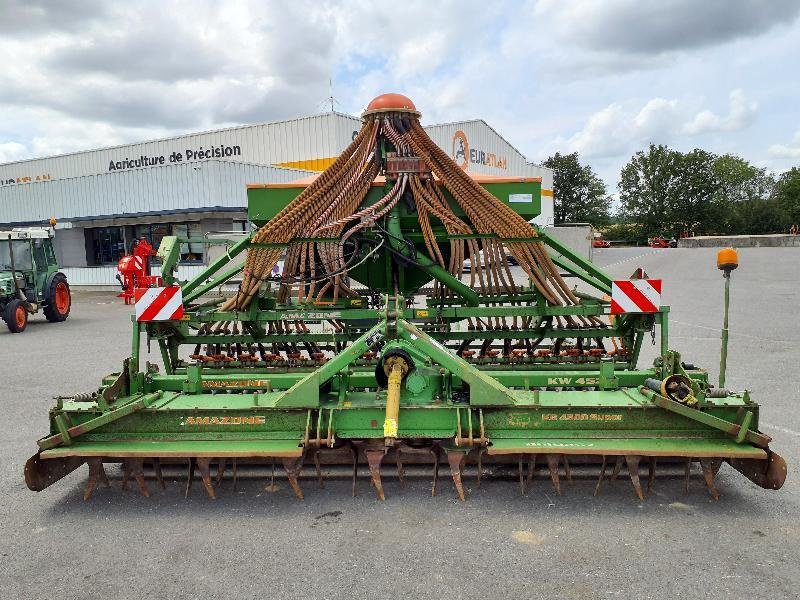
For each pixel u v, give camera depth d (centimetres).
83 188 2588
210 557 367
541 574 338
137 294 514
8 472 516
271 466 492
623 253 4475
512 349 672
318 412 446
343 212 564
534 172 4534
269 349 811
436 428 442
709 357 905
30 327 1466
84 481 494
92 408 454
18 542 392
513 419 441
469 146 3491
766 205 7694
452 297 630
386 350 454
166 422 450
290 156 3042
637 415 434
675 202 7875
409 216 589
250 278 558
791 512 410
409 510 424
